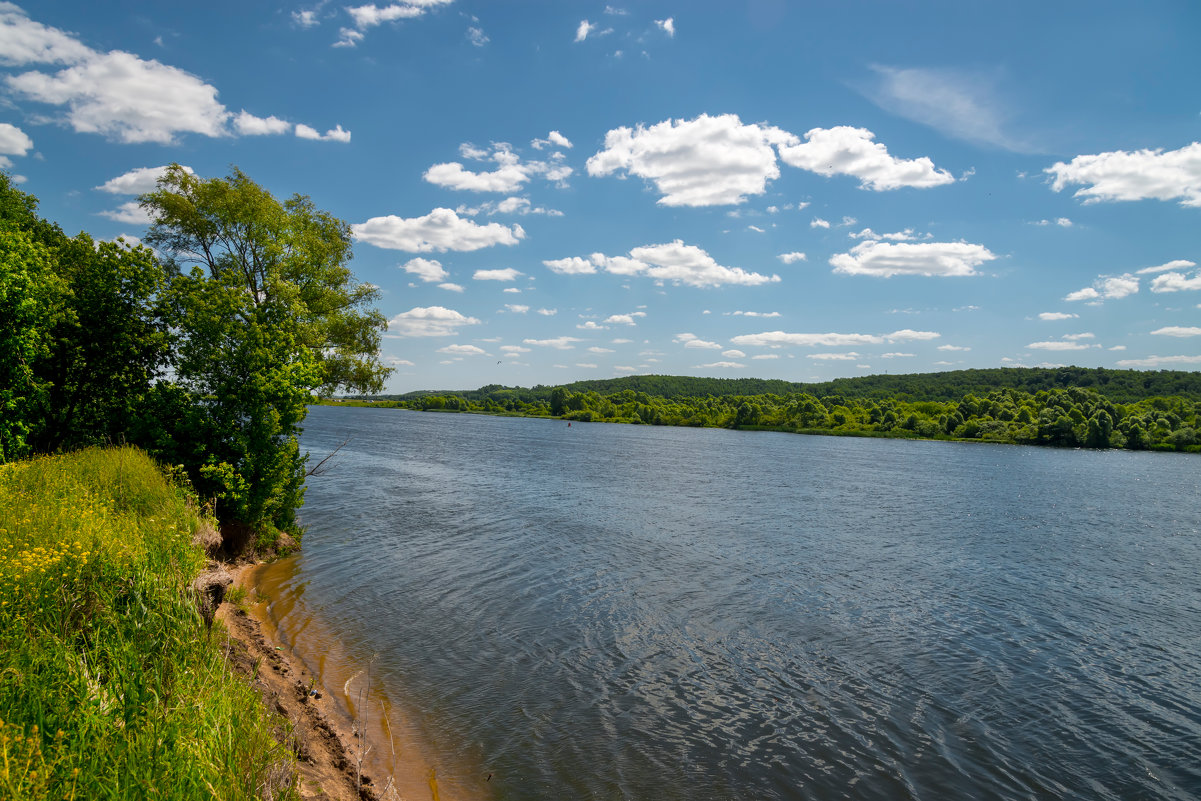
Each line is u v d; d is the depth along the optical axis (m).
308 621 15.06
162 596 7.98
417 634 14.66
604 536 26.78
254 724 6.73
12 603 6.57
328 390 27.61
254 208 24.95
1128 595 20.83
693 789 9.38
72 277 18.28
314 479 42.03
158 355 19.61
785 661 14.24
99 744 5.07
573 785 9.23
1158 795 9.86
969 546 28.25
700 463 66.56
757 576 21.22
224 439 19.47
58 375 17.98
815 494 44.44
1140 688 13.62
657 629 15.77
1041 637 16.48
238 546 19.72
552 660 13.59
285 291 23.30
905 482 54.44
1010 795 9.71
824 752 10.59
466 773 9.31
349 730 10.00
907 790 9.69
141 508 12.04
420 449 70.81
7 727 4.80
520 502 35.47
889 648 15.32
